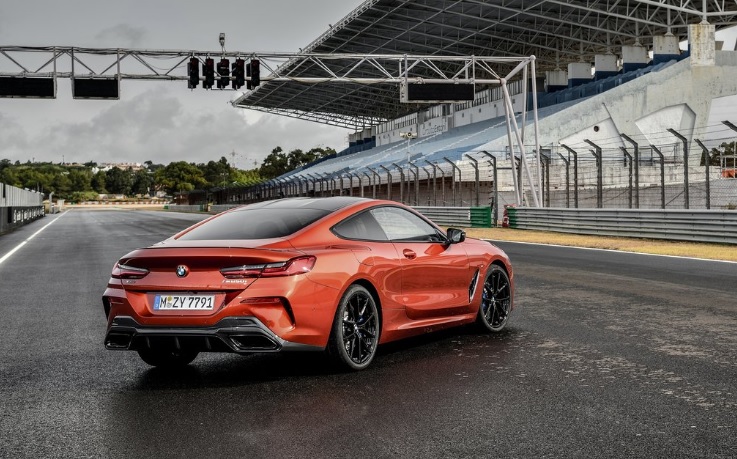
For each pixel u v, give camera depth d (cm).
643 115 4744
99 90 2970
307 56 3003
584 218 2525
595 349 627
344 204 588
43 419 445
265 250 502
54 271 1541
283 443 387
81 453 379
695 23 5172
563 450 370
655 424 412
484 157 4319
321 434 402
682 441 382
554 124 4600
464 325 733
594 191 3981
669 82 4775
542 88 6012
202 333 491
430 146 6109
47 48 2931
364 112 8850
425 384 512
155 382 538
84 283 1296
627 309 858
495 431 403
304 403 467
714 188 3247
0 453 381
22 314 926
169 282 502
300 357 612
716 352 610
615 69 5612
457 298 651
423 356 606
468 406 454
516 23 5216
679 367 556
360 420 427
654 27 5297
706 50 4803
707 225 1975
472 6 4803
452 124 7100
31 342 723
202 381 536
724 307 865
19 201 5409
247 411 452
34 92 2927
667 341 661
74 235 3312
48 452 382
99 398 493
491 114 6431
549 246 2030
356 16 5088
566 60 6141
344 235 559
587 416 430
